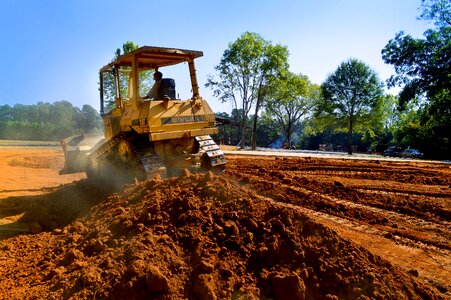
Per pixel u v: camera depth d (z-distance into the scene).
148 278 3.86
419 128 38.25
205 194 5.59
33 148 33.16
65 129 65.69
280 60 40.75
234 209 5.11
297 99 52.12
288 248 4.31
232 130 75.31
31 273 4.83
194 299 3.82
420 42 34.59
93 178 10.55
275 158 17.44
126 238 4.97
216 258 4.29
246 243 4.50
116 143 9.29
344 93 48.66
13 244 5.99
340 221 6.93
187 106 9.11
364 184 10.38
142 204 5.81
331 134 78.56
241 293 3.84
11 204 8.34
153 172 8.24
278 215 4.82
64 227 6.74
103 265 4.38
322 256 4.17
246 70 41.78
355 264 4.07
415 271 4.66
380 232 6.41
